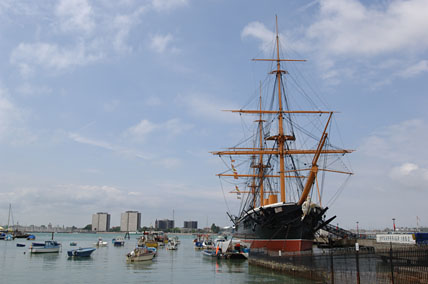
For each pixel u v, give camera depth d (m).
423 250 31.20
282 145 73.38
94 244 166.25
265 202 74.06
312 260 42.75
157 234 173.12
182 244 191.25
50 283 47.69
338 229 80.19
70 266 67.69
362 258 38.91
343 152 67.31
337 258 39.94
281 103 75.94
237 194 106.31
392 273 29.97
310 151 71.44
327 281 38.19
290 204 58.00
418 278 29.58
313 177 52.50
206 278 51.78
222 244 85.19
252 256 67.81
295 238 58.06
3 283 47.53
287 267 49.53
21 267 65.38
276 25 79.56
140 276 54.41
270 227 60.94
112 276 54.31
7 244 146.75
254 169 99.25
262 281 46.25
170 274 56.56
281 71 77.62
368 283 32.09
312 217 56.72
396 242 53.16
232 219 103.94
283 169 71.62
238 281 47.31
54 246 99.06
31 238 199.50
